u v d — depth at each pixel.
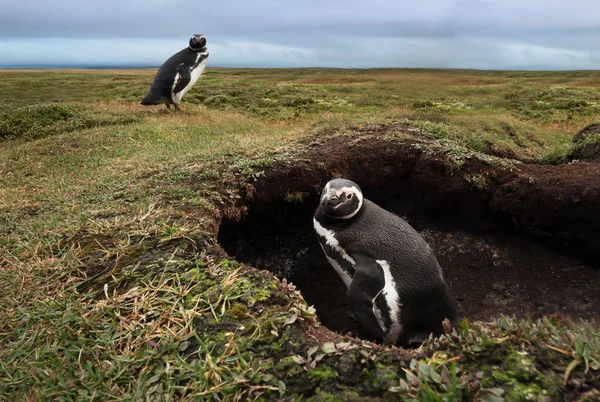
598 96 16.36
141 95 16.27
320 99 15.36
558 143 10.35
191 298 3.20
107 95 16.98
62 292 3.45
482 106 15.09
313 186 6.50
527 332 2.41
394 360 2.45
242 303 3.11
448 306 4.07
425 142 7.23
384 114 10.07
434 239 7.15
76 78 23.98
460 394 2.12
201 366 2.60
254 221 6.38
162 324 3.02
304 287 6.96
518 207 6.44
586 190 5.89
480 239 6.93
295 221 6.91
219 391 2.45
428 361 2.34
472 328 2.58
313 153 6.80
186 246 3.91
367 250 4.12
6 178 7.03
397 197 7.31
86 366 2.75
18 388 2.67
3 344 3.02
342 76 25.36
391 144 7.17
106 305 3.21
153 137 9.05
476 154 6.91
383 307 3.92
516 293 6.35
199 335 2.89
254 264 6.60
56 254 4.00
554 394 2.09
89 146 8.41
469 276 6.70
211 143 8.12
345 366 2.45
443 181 6.76
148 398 2.46
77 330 3.05
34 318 3.18
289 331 2.78
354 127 8.20
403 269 3.95
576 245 6.33
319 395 2.35
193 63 11.98
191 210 4.76
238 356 2.63
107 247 3.97
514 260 6.63
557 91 16.98
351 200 4.30
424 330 4.04
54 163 7.62
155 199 5.00
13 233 4.62
